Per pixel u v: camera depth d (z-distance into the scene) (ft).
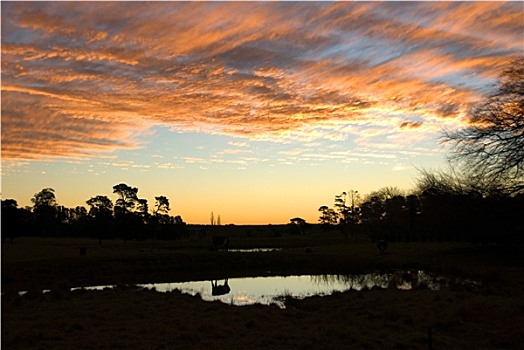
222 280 100.68
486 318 47.73
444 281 83.35
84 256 133.80
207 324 46.98
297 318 52.39
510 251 118.62
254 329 45.93
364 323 47.80
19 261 117.29
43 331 44.24
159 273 115.14
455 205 124.67
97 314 52.75
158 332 44.29
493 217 114.93
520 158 106.22
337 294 68.90
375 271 109.40
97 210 286.46
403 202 268.41
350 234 361.71
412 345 39.11
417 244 177.27
